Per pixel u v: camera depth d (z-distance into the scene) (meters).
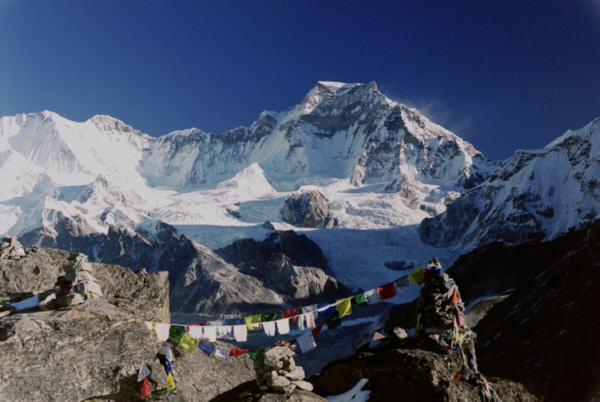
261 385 10.48
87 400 10.46
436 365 9.83
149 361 11.37
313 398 10.33
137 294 15.02
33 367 10.02
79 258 11.98
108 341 11.09
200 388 12.48
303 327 11.11
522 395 10.98
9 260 15.52
